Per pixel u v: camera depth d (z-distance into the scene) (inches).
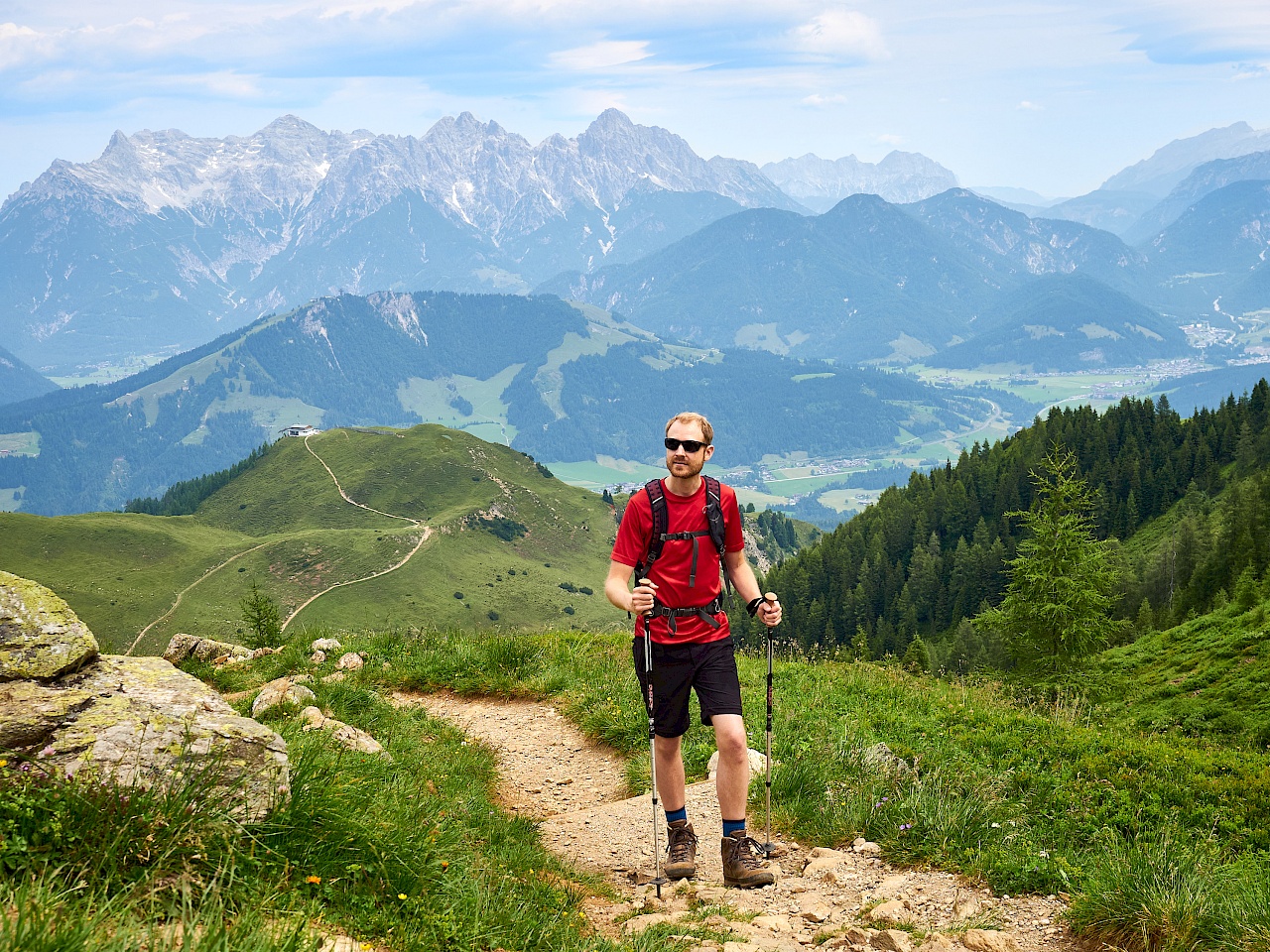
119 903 141.6
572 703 501.7
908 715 448.5
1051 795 314.7
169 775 175.6
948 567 6963.6
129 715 186.4
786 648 692.1
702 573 240.8
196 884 152.1
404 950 168.7
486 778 384.5
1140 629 4025.6
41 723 178.1
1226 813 305.9
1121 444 7647.6
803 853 284.2
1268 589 2010.3
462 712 515.2
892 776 329.4
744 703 467.8
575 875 266.4
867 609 6781.5
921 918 229.0
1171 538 5364.2
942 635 6250.0
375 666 589.9
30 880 138.1
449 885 197.2
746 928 215.2
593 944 198.2
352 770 266.1
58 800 159.2
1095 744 380.5
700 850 287.1
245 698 476.1
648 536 239.5
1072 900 233.8
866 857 275.4
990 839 275.9
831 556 7578.7
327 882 178.7
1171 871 233.1
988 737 396.2
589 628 740.0
